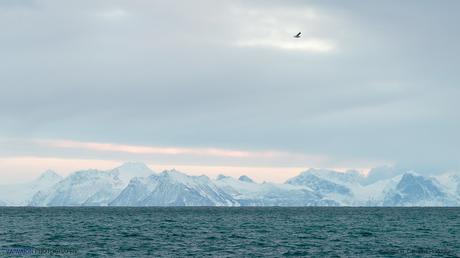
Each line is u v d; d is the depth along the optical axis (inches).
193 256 6471.5
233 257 6422.2
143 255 6530.5
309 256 6574.8
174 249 7121.1
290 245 7696.9
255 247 7406.5
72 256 6412.4
